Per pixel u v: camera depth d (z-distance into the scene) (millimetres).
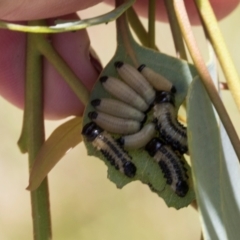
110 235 479
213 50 241
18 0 250
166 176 247
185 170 246
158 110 247
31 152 262
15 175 492
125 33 251
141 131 247
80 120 259
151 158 248
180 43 251
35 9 253
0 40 284
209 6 237
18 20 257
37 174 257
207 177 235
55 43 279
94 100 250
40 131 262
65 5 254
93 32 451
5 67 288
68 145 258
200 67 234
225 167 239
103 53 451
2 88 292
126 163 247
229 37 468
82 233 479
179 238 473
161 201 481
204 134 238
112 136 249
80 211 487
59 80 284
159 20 301
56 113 291
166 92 248
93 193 491
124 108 248
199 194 233
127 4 242
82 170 495
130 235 478
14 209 492
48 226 260
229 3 301
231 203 238
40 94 262
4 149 487
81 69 281
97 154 249
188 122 236
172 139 247
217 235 233
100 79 251
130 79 249
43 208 260
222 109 233
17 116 482
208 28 237
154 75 248
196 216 475
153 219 479
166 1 251
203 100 239
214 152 238
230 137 232
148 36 261
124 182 248
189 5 293
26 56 261
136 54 250
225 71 234
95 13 352
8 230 488
